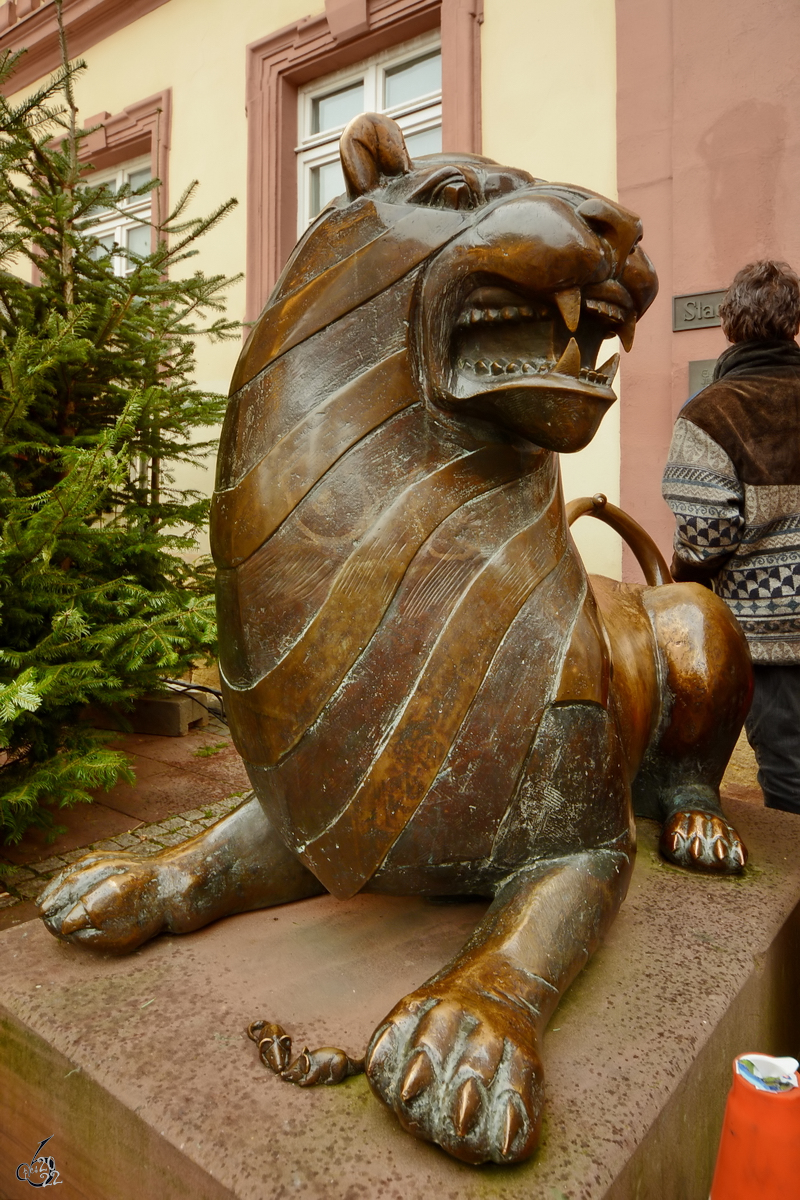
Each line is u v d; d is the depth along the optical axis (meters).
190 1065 0.85
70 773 2.22
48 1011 0.95
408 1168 0.72
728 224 3.51
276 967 1.04
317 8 5.33
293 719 0.92
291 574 0.92
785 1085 0.78
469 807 0.92
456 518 0.93
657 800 1.52
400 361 0.93
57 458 2.82
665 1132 0.83
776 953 1.19
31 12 7.02
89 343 2.69
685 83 3.60
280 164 5.56
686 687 1.37
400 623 0.90
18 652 2.25
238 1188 0.70
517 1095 0.71
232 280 3.53
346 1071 0.83
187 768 3.25
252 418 0.96
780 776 2.03
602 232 0.89
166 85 6.14
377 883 0.96
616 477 3.89
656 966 1.05
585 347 1.02
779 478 1.90
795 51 3.34
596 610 1.05
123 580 2.45
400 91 5.32
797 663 1.97
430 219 0.92
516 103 4.27
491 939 0.89
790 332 1.98
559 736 0.94
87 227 3.27
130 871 1.09
